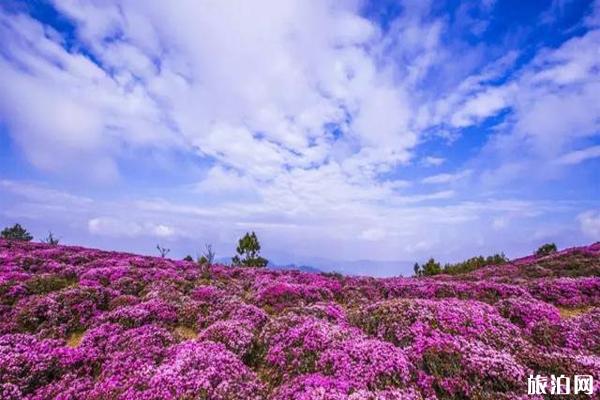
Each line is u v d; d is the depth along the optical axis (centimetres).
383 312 1284
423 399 770
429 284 2059
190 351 978
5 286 1641
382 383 816
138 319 1371
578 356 931
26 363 941
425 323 1134
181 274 2417
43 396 830
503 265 3759
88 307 1500
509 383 803
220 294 1844
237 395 775
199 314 1500
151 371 871
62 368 964
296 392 781
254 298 1866
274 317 1505
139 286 1938
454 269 4369
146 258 3105
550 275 2627
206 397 746
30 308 1413
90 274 2030
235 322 1286
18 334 1163
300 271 3161
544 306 1452
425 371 883
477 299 1772
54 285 1780
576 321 1368
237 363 935
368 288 2211
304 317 1297
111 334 1220
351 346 978
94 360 1023
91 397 804
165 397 737
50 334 1276
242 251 3975
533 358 909
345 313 1511
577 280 1975
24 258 2233
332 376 857
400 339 1071
